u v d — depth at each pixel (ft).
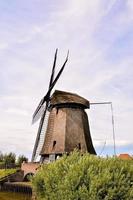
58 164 56.54
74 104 137.28
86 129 140.15
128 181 48.32
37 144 138.92
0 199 115.44
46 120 137.90
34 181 59.77
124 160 56.18
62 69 139.54
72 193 47.06
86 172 49.67
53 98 138.31
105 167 50.67
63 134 131.75
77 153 58.39
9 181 140.56
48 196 53.67
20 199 116.16
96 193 45.60
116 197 45.80
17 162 207.31
